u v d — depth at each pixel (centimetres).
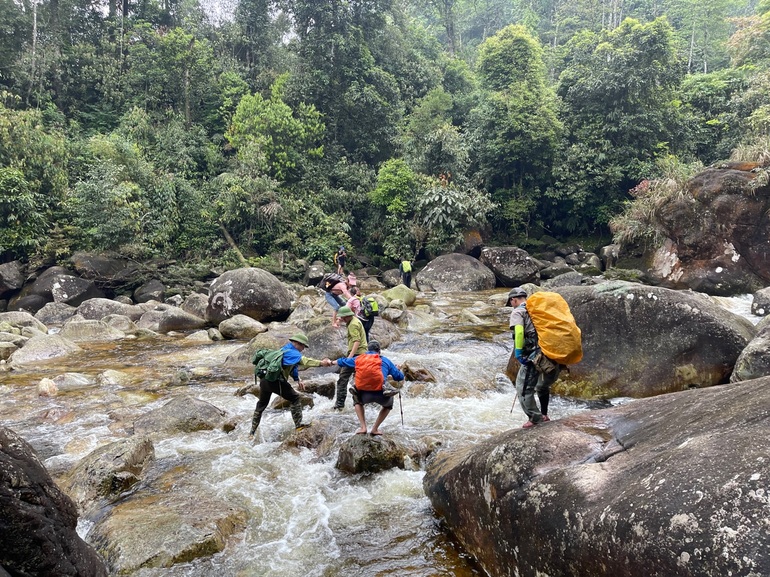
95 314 1451
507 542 322
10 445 278
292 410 626
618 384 713
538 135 2369
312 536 399
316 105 2717
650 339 714
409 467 512
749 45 2934
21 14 2517
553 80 3722
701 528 210
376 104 2688
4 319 1311
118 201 1825
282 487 480
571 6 4791
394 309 1212
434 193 2253
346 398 739
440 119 2766
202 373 897
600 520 254
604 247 2214
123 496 461
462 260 2089
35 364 995
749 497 209
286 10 3102
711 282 1605
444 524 414
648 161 2303
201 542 371
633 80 2241
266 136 2417
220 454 556
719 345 682
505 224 2580
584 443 343
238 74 2938
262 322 1405
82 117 2598
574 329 421
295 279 2156
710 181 1642
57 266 1766
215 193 2305
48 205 1908
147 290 1788
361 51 2792
